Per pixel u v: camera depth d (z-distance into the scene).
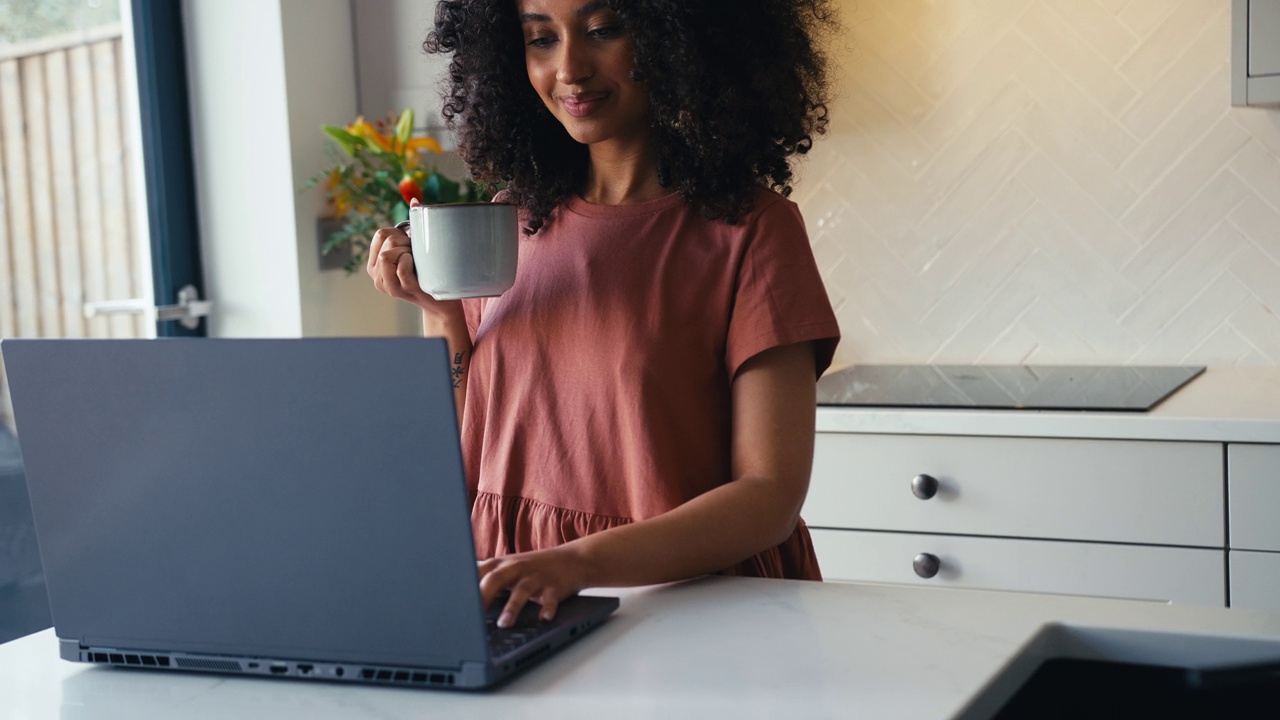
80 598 0.87
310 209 2.67
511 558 0.92
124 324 2.54
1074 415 1.91
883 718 0.70
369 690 0.79
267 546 0.81
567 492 1.21
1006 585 1.98
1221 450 1.84
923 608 0.93
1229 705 0.84
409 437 0.75
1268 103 2.01
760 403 1.15
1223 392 2.06
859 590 0.99
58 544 0.87
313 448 0.78
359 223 2.63
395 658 0.79
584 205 1.29
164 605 0.85
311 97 2.66
